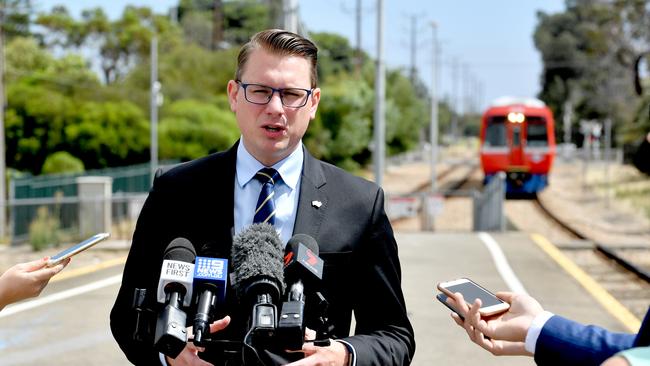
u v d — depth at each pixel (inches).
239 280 99.0
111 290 414.3
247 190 119.1
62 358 286.4
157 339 94.3
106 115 1567.4
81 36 3331.7
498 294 115.4
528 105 1386.6
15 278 111.0
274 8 917.8
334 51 3508.9
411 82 3388.3
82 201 737.0
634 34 2925.7
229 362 108.9
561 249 724.7
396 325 120.0
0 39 1075.3
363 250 119.3
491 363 283.0
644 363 63.5
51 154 1541.6
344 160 2068.2
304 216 117.4
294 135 116.6
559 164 2849.4
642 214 1217.4
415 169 2797.7
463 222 1093.8
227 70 2309.3
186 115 1685.5
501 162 1366.9
